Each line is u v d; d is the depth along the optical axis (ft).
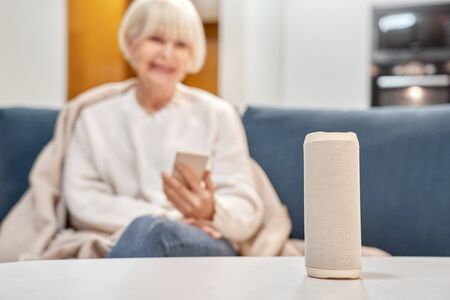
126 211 5.85
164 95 6.36
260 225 5.99
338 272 2.51
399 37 16.15
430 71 15.94
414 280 2.52
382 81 16.30
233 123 6.37
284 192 6.19
